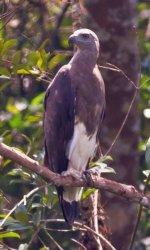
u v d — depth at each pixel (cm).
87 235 1059
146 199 934
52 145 1079
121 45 1231
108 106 1233
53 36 1413
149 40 1523
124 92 1229
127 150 1234
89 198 1047
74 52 1144
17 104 1378
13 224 938
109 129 1231
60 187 992
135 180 1244
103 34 1231
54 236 1293
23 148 1232
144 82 1080
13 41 1042
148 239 1297
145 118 1365
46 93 1102
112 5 1227
